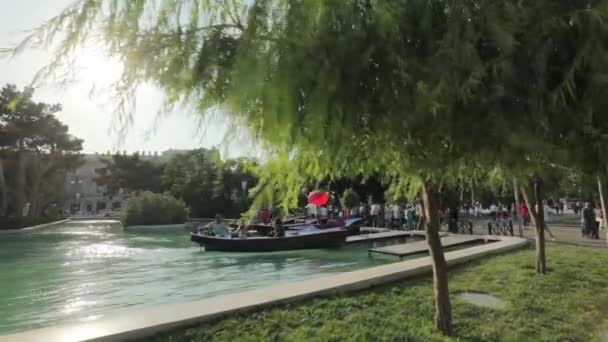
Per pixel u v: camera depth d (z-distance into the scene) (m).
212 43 2.63
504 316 6.39
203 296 10.12
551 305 7.04
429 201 5.65
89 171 81.56
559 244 15.09
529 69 2.28
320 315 5.93
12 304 9.39
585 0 2.22
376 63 2.49
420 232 21.16
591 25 2.13
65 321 8.17
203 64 2.60
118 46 2.60
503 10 2.35
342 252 17.59
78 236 27.69
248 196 4.16
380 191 32.19
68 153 42.53
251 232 19.02
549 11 2.26
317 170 3.79
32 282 11.91
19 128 37.03
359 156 3.47
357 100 2.47
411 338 5.36
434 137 2.58
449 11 2.52
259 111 2.53
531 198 9.76
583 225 18.44
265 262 15.31
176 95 2.72
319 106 2.38
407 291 7.40
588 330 5.97
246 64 2.41
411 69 2.42
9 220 32.94
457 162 2.96
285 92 2.38
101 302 9.58
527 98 2.29
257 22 2.50
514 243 13.98
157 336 4.88
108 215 64.00
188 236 27.12
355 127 2.62
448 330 5.59
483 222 29.53
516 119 2.31
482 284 8.28
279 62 2.41
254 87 2.39
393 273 8.02
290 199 4.06
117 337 4.59
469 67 2.25
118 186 67.81
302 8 2.48
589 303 7.25
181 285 11.45
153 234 28.94
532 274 9.30
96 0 2.53
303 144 2.67
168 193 42.75
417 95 2.39
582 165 2.51
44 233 30.55
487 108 2.29
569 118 2.28
